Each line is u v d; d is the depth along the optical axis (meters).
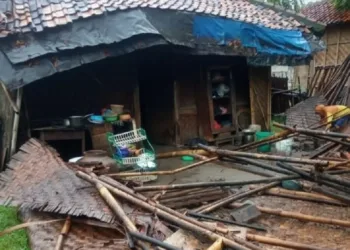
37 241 4.13
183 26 7.93
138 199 4.26
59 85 7.60
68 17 6.71
